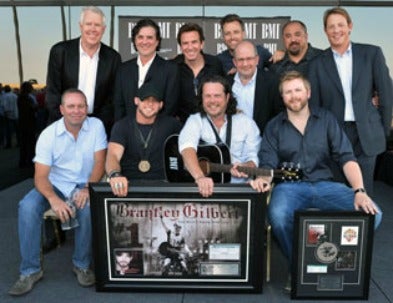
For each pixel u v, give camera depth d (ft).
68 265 12.15
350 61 12.45
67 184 11.47
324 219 9.81
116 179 10.03
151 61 12.86
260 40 22.31
